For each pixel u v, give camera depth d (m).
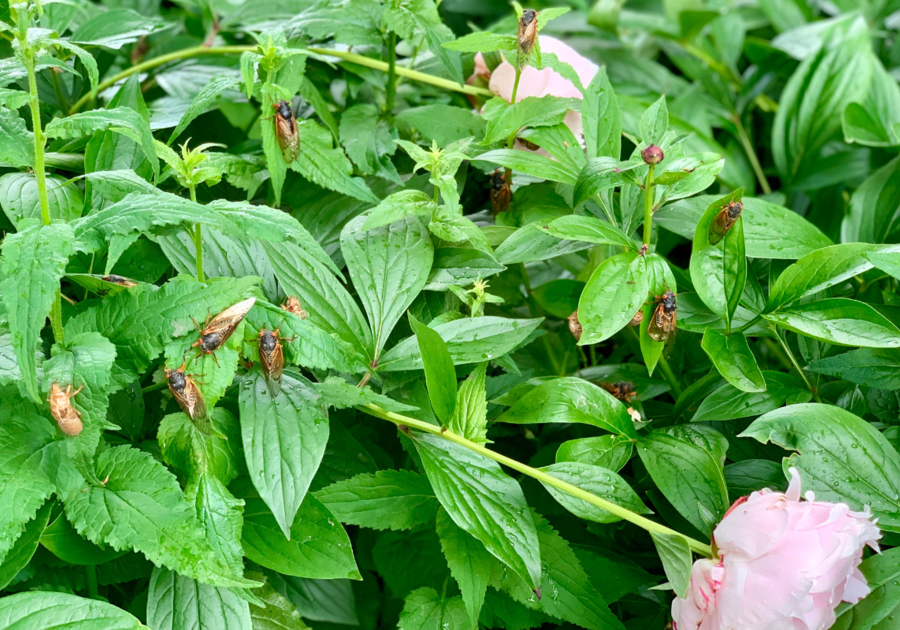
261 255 0.96
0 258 0.80
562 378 0.96
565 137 1.03
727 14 1.60
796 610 0.84
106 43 1.08
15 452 0.83
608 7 1.59
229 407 0.91
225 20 1.22
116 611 0.83
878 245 0.93
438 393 0.91
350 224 0.98
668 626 0.95
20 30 0.81
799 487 0.87
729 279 0.95
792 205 1.44
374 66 1.12
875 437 0.92
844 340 0.92
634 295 0.92
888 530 0.90
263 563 0.88
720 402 0.97
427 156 0.96
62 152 1.02
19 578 0.89
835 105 1.31
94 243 0.82
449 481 0.91
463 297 0.97
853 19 1.36
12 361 0.84
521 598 0.92
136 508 0.84
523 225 1.04
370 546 1.21
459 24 1.63
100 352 0.83
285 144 0.96
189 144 1.12
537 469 0.92
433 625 0.93
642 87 1.51
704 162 0.97
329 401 0.88
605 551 0.99
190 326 0.85
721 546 0.88
